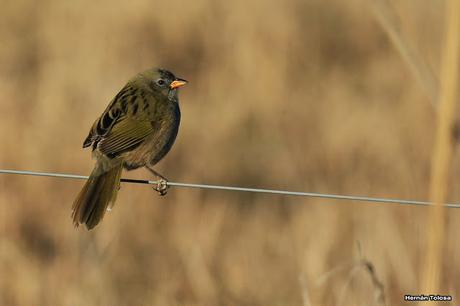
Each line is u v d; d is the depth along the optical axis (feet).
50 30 61.05
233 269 38.45
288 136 51.47
